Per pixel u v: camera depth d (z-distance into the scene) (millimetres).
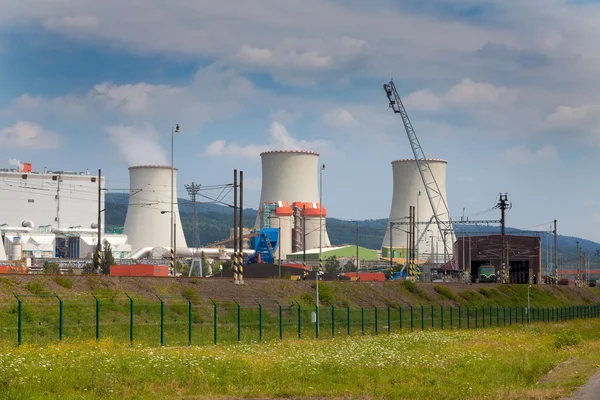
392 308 130500
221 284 108875
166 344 71125
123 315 84000
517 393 44656
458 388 46250
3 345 61375
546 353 71125
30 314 74500
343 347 67875
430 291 154500
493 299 171375
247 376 48094
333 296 122188
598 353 73875
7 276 83125
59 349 56312
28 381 42188
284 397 43375
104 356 51750
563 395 43906
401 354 62406
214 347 65875
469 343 75500
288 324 96188
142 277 98438
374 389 45375
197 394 43312
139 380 45531
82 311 80375
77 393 41500
